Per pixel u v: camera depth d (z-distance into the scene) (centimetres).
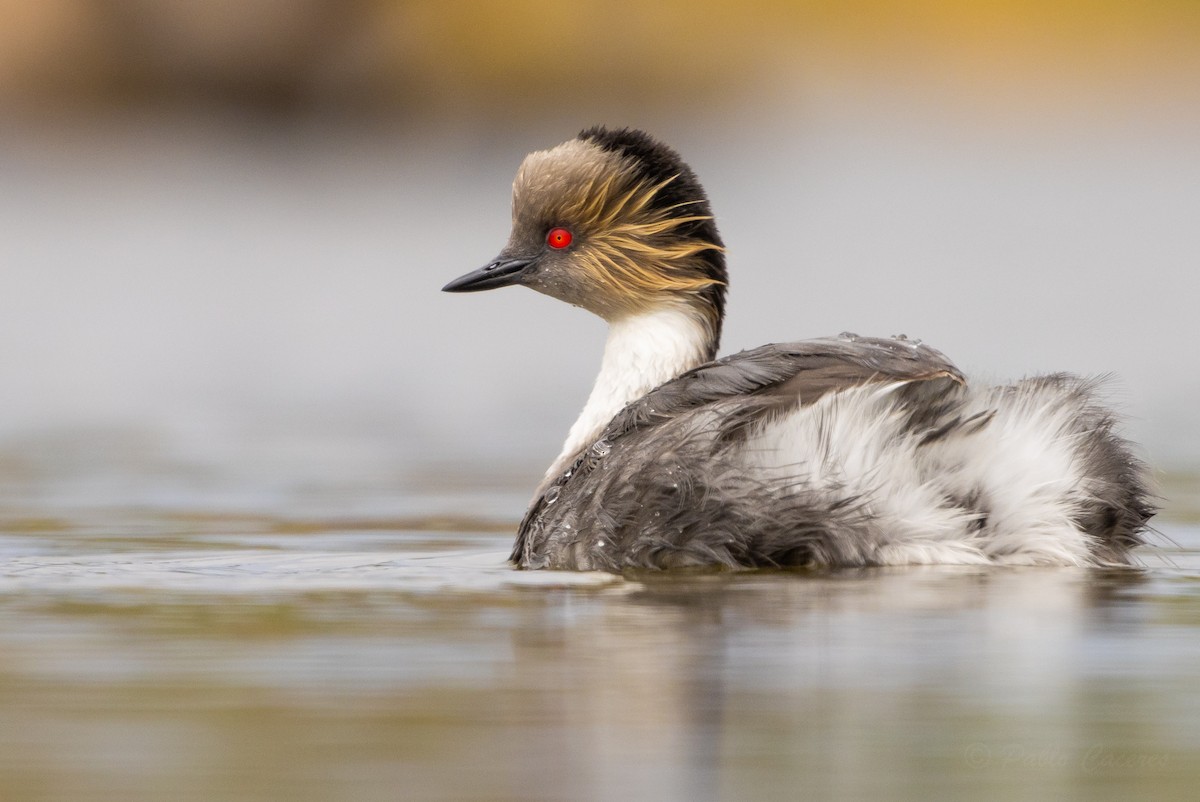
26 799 700
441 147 5278
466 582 1135
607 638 953
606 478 1179
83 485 1652
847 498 1107
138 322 3044
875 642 940
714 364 1192
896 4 6291
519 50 5384
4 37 5062
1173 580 1111
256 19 5166
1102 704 827
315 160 5200
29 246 3938
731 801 699
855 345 1157
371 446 1930
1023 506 1109
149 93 5147
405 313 3114
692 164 5578
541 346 2791
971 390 1145
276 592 1102
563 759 748
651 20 5622
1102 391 1174
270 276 3550
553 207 1364
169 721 802
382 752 757
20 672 888
